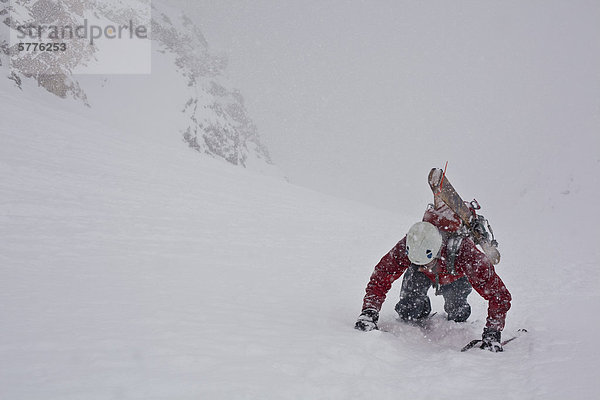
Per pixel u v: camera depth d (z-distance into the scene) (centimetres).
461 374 270
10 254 536
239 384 226
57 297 381
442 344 367
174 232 839
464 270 358
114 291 424
